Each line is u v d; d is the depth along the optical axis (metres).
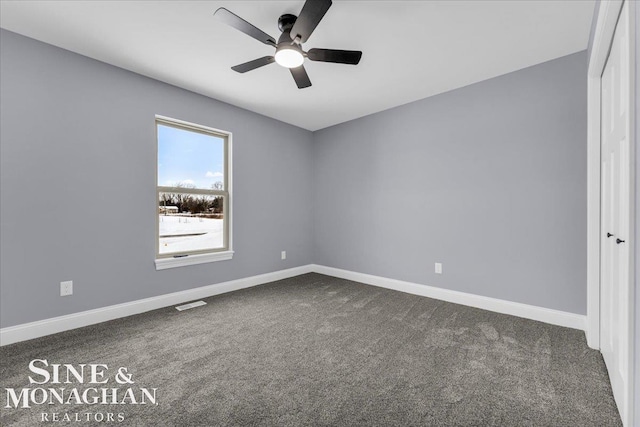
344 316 2.56
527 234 2.50
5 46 2.01
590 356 1.83
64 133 2.25
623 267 1.28
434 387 1.53
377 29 2.00
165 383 1.57
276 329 2.29
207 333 2.21
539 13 1.83
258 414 1.33
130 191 2.61
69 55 2.27
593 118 1.91
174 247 3.00
